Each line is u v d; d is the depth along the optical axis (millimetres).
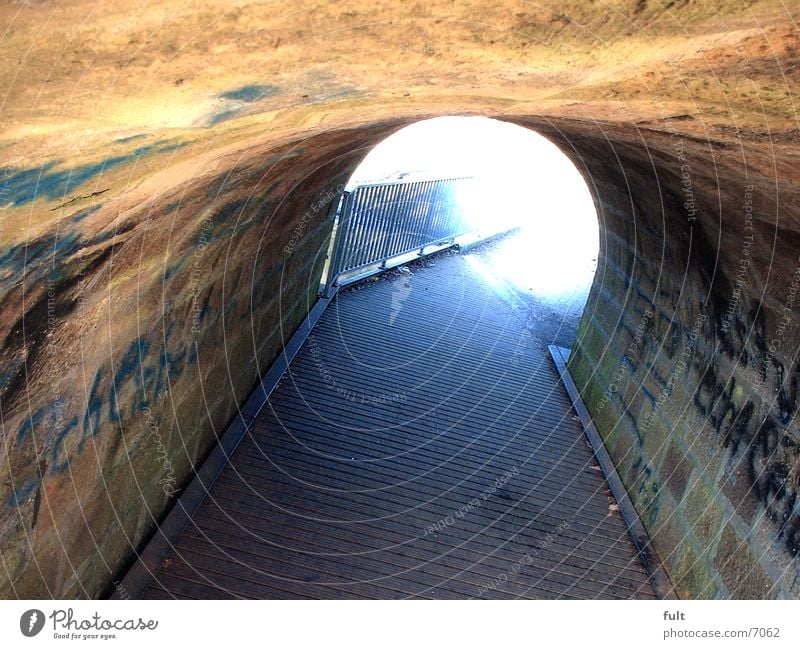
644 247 7902
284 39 2596
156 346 4984
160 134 2979
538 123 5875
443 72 3162
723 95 2959
